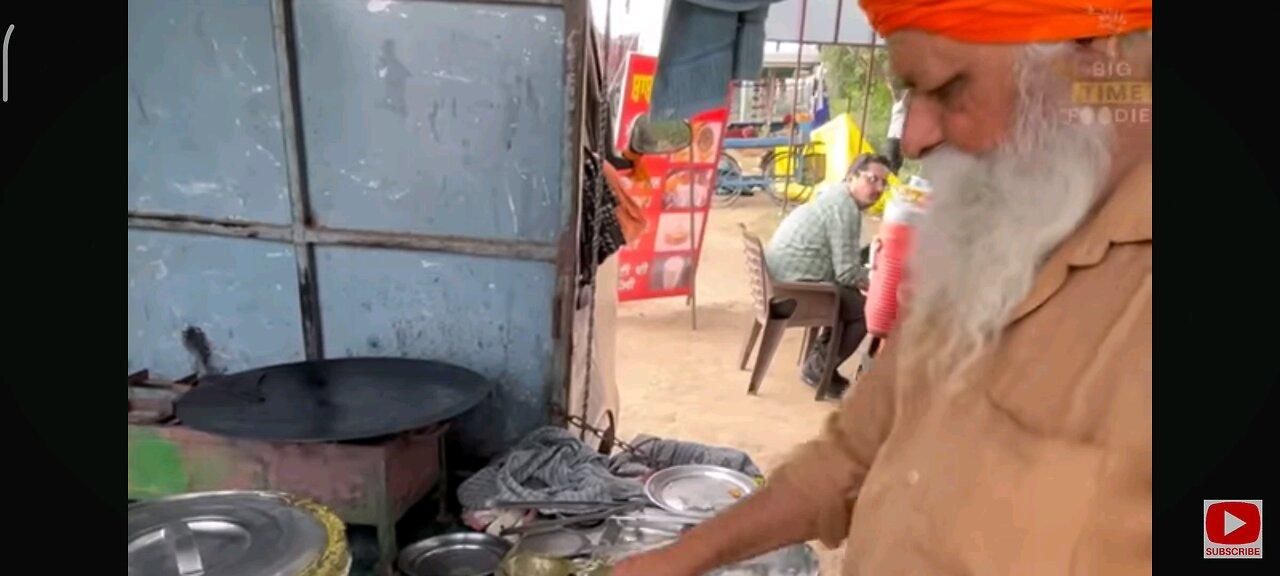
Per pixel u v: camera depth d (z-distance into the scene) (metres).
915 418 0.82
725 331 4.84
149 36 1.81
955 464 0.72
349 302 1.93
